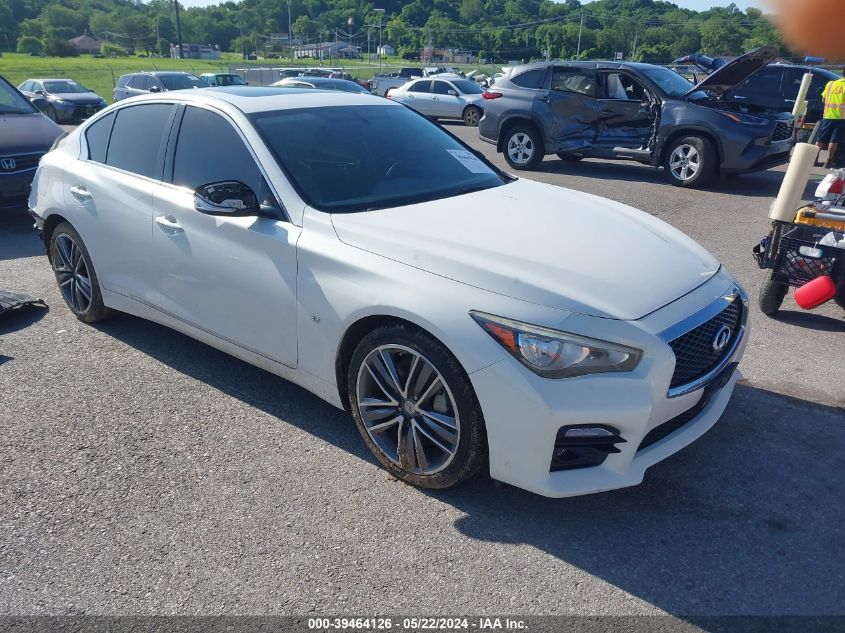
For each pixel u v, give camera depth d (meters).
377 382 3.09
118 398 3.95
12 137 7.58
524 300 2.71
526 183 4.14
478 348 2.68
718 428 3.57
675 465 3.27
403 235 3.10
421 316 2.80
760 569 2.63
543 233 3.19
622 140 11.05
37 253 6.83
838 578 2.59
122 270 4.32
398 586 2.57
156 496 3.09
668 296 2.87
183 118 4.04
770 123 9.66
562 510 2.97
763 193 9.99
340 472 3.24
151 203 3.99
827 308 5.30
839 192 4.93
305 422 3.68
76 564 2.70
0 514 2.99
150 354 4.50
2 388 4.07
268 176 3.52
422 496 3.07
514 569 2.65
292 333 3.37
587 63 11.20
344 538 2.82
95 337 4.77
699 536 2.81
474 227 3.20
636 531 2.84
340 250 3.15
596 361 2.61
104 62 76.69
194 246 3.74
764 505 2.99
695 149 10.09
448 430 2.91
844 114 9.74
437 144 4.22
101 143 4.58
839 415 3.71
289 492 3.11
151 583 2.60
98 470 3.28
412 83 22.41
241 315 3.61
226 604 2.50
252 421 3.69
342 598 2.52
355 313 3.03
